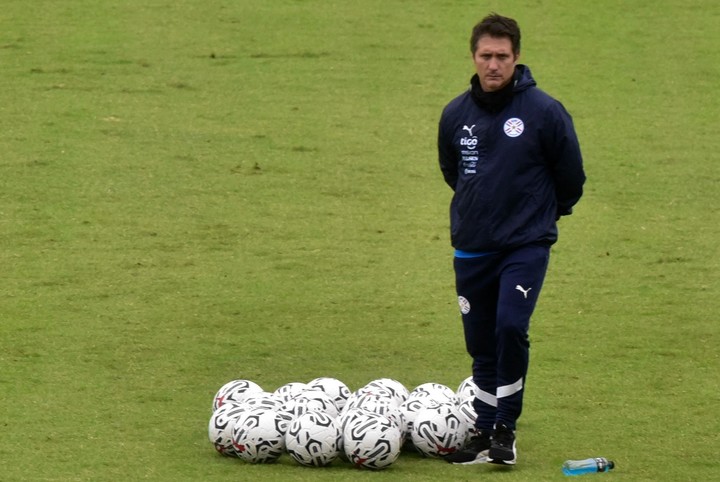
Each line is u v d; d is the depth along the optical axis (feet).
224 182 172.45
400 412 82.69
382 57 241.96
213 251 143.33
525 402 94.48
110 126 196.75
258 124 201.36
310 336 113.70
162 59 237.04
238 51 244.01
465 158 79.20
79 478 76.18
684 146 195.31
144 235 148.97
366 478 76.33
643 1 282.56
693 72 236.63
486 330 81.35
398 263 140.36
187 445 83.25
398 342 112.37
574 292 129.59
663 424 89.20
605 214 161.89
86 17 263.08
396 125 202.69
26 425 87.35
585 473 77.87
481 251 79.41
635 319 119.96
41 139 188.65
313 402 82.33
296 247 145.79
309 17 268.62
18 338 110.93
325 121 203.92
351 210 162.09
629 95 222.89
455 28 261.85
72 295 125.70
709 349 110.11
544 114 77.87
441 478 76.48
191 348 109.29
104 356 106.32
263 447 78.84
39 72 225.56
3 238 146.10
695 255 144.56
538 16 270.87
